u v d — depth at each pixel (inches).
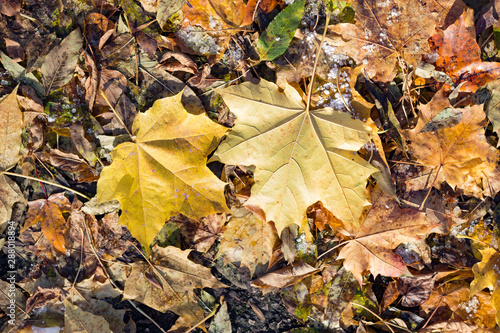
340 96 30.8
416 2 30.6
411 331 31.7
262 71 31.3
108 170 30.3
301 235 31.5
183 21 30.9
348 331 31.9
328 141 30.3
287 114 30.3
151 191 30.4
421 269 31.7
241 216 31.4
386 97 31.2
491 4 31.3
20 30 31.2
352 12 31.2
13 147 31.1
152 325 31.8
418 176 31.3
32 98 31.0
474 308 31.5
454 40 30.9
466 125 30.5
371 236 31.0
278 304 31.9
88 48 31.0
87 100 31.2
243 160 30.3
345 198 30.4
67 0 31.2
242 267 31.6
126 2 31.0
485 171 31.1
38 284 31.5
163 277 31.5
